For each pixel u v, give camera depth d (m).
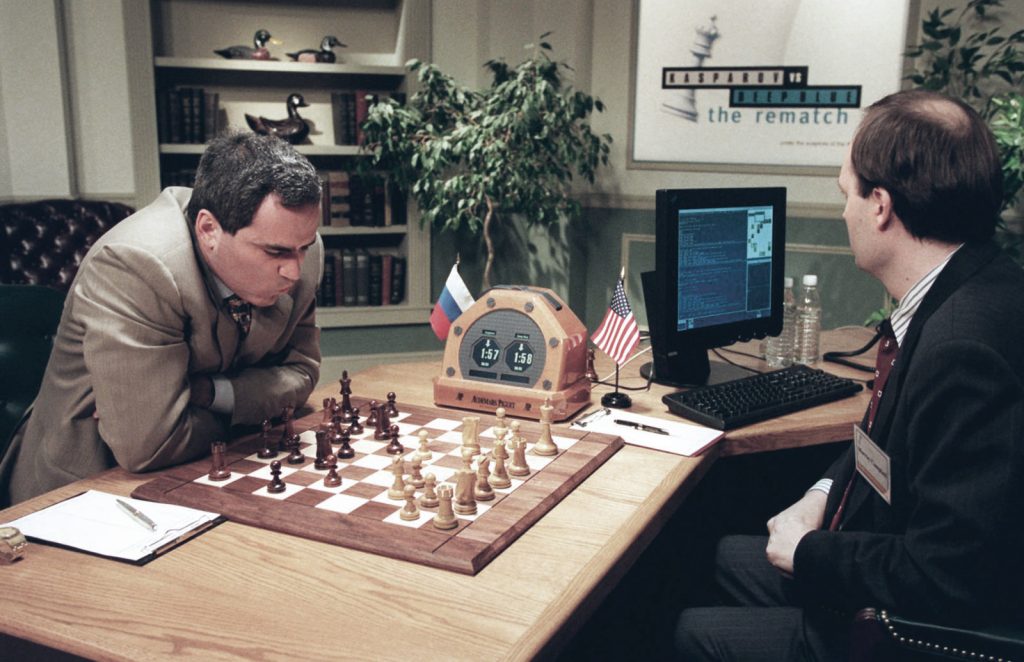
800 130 4.67
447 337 2.24
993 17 4.25
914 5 4.36
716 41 4.73
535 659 1.04
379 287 5.08
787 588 1.78
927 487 1.21
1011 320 1.21
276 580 1.21
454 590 1.19
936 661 1.20
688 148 4.90
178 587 1.19
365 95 4.87
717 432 1.92
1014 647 1.16
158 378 1.61
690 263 2.29
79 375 1.69
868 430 1.53
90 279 1.63
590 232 5.21
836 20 4.51
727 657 1.56
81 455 1.71
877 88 4.50
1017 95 3.91
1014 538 1.16
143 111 4.61
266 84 5.04
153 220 1.68
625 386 2.31
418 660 1.02
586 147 4.95
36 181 4.57
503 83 4.52
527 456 1.71
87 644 1.05
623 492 1.56
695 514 2.78
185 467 1.63
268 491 1.49
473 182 4.50
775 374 2.31
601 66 4.99
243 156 1.55
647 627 2.60
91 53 4.57
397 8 5.09
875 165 1.37
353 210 4.97
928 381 1.22
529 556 1.30
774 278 2.53
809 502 1.72
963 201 1.32
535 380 2.00
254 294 1.66
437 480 1.53
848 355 2.63
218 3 4.92
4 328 2.13
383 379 2.34
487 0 4.92
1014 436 1.15
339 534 1.33
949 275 1.30
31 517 1.40
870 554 1.32
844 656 1.42
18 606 1.13
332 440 1.74
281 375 1.91
